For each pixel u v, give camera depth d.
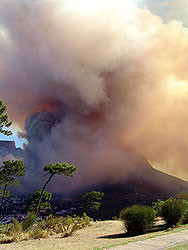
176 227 13.38
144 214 12.88
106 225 20.77
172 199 15.65
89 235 14.21
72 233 15.21
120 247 7.33
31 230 16.83
